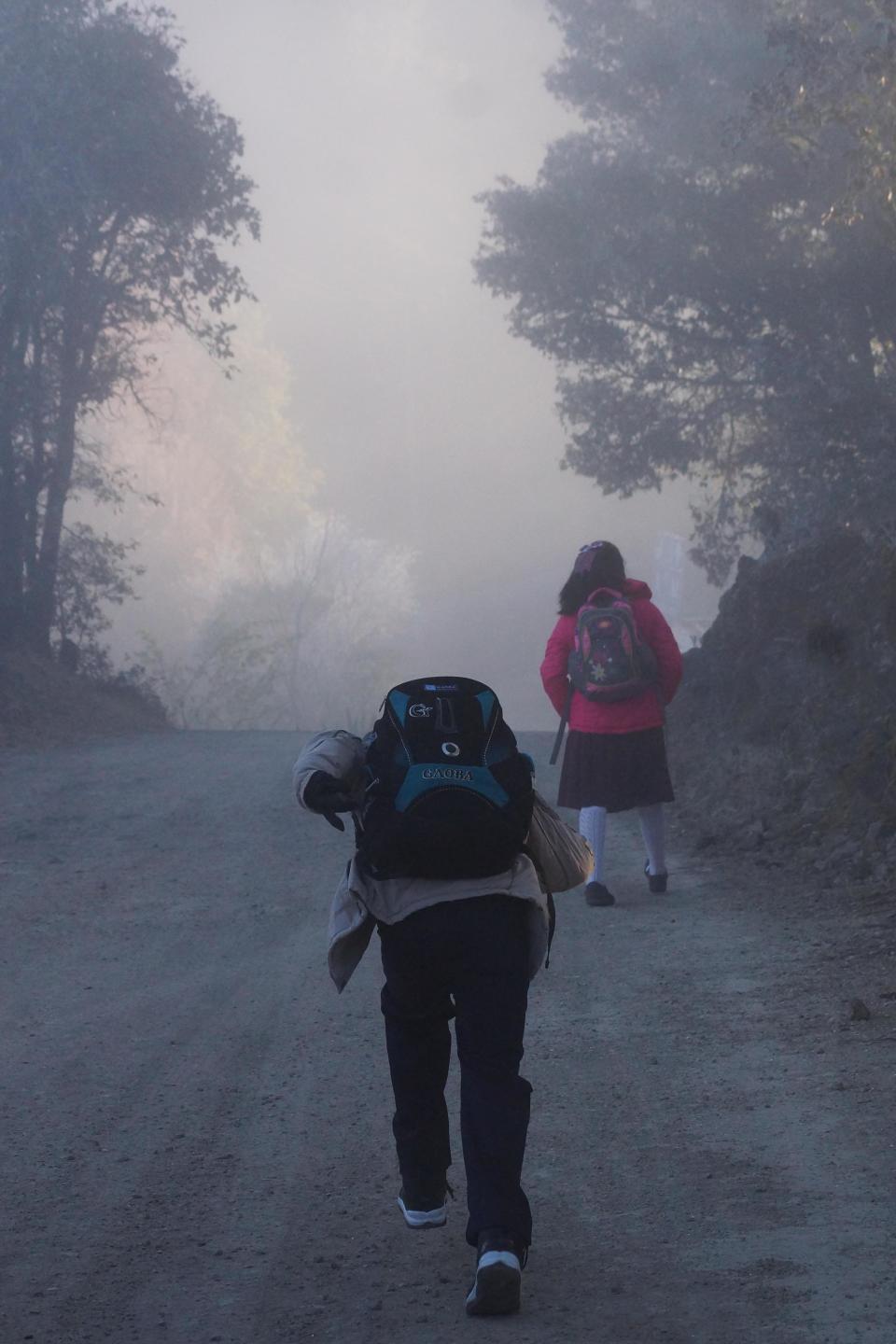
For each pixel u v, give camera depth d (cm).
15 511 2534
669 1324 298
